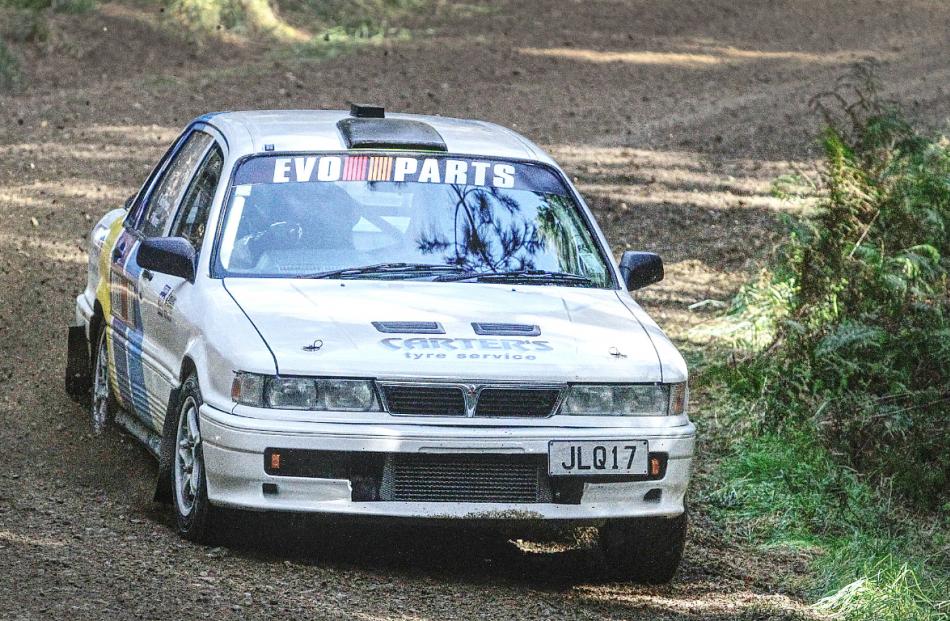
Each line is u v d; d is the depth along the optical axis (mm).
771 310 35969
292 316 20531
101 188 50094
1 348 33125
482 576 21125
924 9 115812
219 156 24312
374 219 23062
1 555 19203
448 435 19266
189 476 21141
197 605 17875
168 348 22812
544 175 24719
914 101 73438
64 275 40094
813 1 115250
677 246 47000
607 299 22750
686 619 20016
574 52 87500
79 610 17203
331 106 67000
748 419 30547
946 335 30109
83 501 22750
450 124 26453
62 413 28562
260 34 83500
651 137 65062
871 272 31625
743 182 56625
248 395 19391
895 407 29391
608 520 20125
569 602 20188
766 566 23859
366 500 19328
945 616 21562
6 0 78125
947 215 34188
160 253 22203
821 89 79312
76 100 65375
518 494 19703
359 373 19375
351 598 19016
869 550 24328
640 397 20312
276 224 22719
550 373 19859
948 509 27000
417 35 88938
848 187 33469
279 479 19141
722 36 97688
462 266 22703
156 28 78438
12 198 47906
